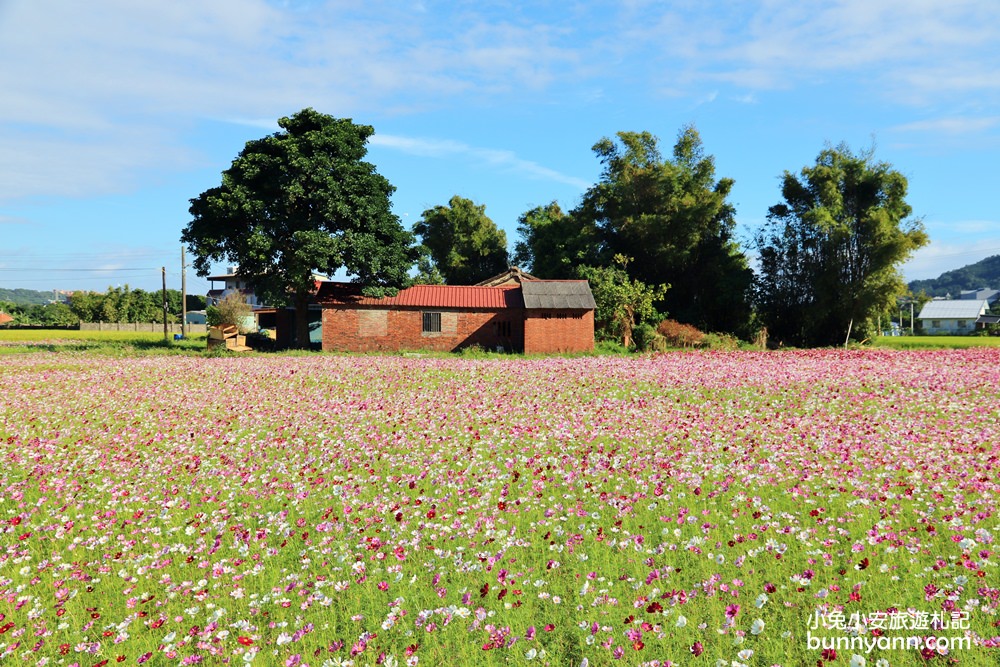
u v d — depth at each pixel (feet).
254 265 129.18
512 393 66.54
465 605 20.38
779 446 39.06
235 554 25.70
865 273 154.81
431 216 258.16
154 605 21.49
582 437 44.01
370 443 43.96
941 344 161.89
